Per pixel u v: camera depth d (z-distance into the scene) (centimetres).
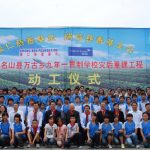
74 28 1742
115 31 1752
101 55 1742
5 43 1723
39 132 1262
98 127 1241
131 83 1742
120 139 1246
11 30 1730
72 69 1728
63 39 1738
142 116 1284
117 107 1323
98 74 1736
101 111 1310
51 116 1252
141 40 1758
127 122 1261
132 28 1758
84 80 1730
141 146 1252
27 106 1394
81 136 1241
